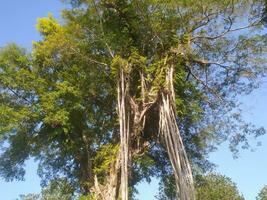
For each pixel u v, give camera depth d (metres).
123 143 25.70
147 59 27.97
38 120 28.89
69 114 29.09
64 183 31.84
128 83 26.97
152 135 28.14
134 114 26.86
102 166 27.52
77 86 29.67
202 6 26.73
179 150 24.58
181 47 27.41
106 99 30.70
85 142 30.05
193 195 23.70
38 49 29.75
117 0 28.16
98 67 29.30
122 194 24.59
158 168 31.78
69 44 28.62
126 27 28.19
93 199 27.17
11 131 28.17
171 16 27.05
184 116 29.77
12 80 29.00
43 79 29.42
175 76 27.03
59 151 30.98
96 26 28.42
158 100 26.08
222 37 28.00
